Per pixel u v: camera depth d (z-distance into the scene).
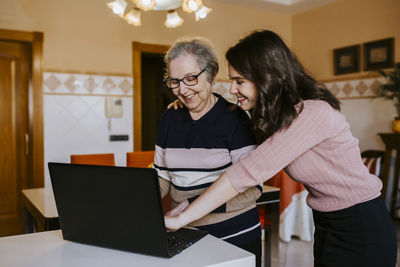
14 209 4.18
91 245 1.17
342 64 4.92
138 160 3.31
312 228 3.47
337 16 5.01
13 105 4.15
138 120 4.59
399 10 4.30
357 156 1.12
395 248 1.16
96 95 4.35
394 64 4.35
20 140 4.18
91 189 1.09
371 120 4.62
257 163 1.09
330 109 1.08
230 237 1.39
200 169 1.43
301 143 1.06
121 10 2.63
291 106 1.07
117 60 4.45
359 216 1.10
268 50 1.08
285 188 3.38
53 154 4.14
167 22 2.91
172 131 1.50
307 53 5.47
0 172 4.10
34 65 4.00
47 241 1.21
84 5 4.25
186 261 1.03
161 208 1.00
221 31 5.09
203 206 1.14
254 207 1.47
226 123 1.42
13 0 3.91
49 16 4.08
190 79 1.32
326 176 1.11
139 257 1.06
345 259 1.13
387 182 4.04
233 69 1.15
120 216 1.07
